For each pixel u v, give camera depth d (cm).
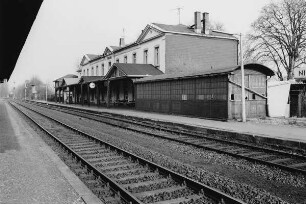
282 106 2105
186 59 3403
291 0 3831
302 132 1342
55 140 1290
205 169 823
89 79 4478
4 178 676
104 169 803
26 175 701
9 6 434
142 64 3453
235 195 595
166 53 3288
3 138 1327
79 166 839
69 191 584
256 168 816
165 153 1043
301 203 559
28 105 5353
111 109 3369
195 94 2136
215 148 1055
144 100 2883
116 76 3462
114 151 1048
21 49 786
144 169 796
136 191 621
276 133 1315
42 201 531
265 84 1998
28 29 567
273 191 631
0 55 919
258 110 1975
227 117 1838
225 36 3659
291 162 898
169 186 650
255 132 1348
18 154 955
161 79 2508
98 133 1568
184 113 2273
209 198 572
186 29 3566
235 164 864
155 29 3441
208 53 3562
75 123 2119
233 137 1369
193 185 627
